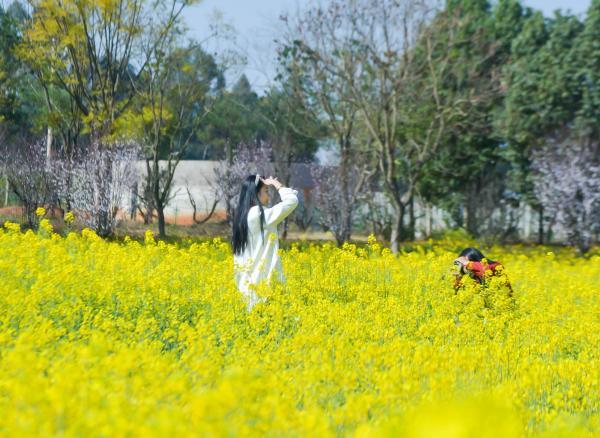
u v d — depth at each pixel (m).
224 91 78.31
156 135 64.31
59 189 53.44
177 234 67.94
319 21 55.38
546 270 38.94
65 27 57.97
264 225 22.31
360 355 13.82
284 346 15.13
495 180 80.62
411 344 17.66
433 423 3.85
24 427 7.92
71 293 19.98
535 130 76.75
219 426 7.55
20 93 80.19
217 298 21.67
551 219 73.25
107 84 60.25
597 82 73.19
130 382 10.77
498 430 3.82
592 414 13.59
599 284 34.22
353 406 10.13
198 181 90.06
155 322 18.08
